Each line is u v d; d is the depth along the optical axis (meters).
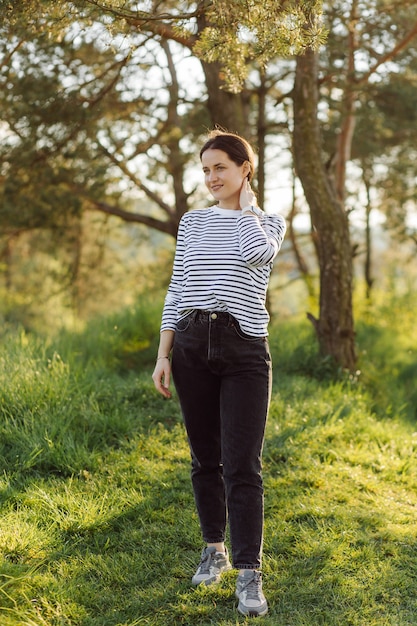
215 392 2.72
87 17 3.92
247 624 2.59
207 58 3.92
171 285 2.82
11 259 15.77
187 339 2.66
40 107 8.05
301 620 2.65
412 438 5.12
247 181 2.75
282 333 8.11
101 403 4.88
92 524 3.24
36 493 3.46
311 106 6.65
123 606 2.70
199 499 2.86
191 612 2.65
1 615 2.51
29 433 4.10
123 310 8.34
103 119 9.13
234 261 2.62
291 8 3.42
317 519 3.54
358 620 2.67
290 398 5.69
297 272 15.93
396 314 11.27
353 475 4.20
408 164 12.73
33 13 3.87
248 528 2.63
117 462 4.07
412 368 8.10
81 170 9.04
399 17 8.66
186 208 10.44
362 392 6.72
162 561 3.03
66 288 13.57
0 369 4.78
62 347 6.32
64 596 2.68
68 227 10.76
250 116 11.69
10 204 9.19
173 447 4.40
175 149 10.06
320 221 6.84
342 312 6.91
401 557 3.20
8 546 2.94
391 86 10.44
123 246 15.48
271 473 4.17
